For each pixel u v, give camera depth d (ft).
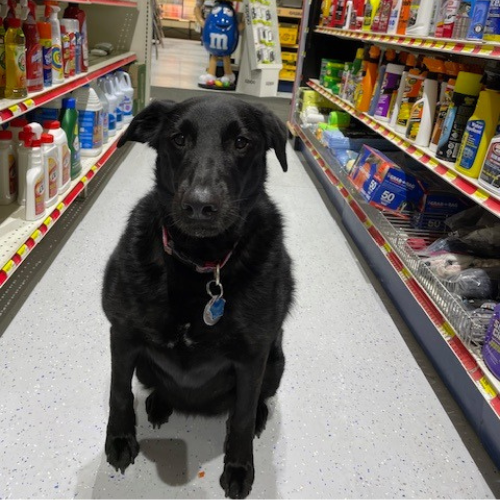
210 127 4.47
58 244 9.89
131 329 4.78
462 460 5.92
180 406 5.73
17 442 5.48
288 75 32.17
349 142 13.82
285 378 6.93
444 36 7.88
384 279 9.66
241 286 4.65
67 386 6.35
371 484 5.48
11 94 7.23
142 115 4.92
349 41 19.01
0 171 8.03
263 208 5.08
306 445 5.89
